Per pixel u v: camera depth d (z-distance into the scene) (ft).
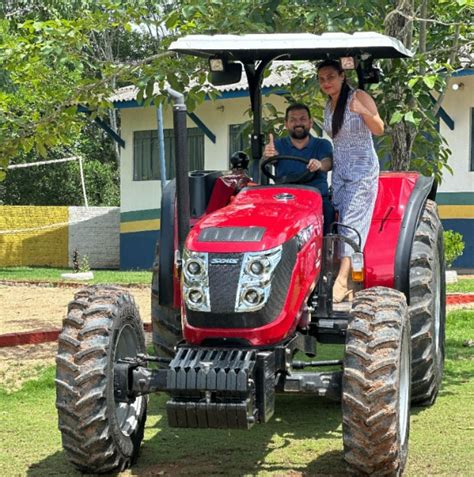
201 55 25.07
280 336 20.25
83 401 19.85
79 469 20.95
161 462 22.15
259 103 25.70
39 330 41.16
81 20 34.60
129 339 22.02
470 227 71.36
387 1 33.99
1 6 97.96
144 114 90.74
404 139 33.68
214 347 20.13
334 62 23.58
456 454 22.30
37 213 98.73
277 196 22.58
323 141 25.39
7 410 27.20
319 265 22.33
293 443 23.62
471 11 32.45
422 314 25.05
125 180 93.04
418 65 30.78
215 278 20.10
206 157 85.46
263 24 31.60
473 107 70.79
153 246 90.89
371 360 19.20
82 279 70.49
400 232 24.62
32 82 36.73
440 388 29.35
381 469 19.51
